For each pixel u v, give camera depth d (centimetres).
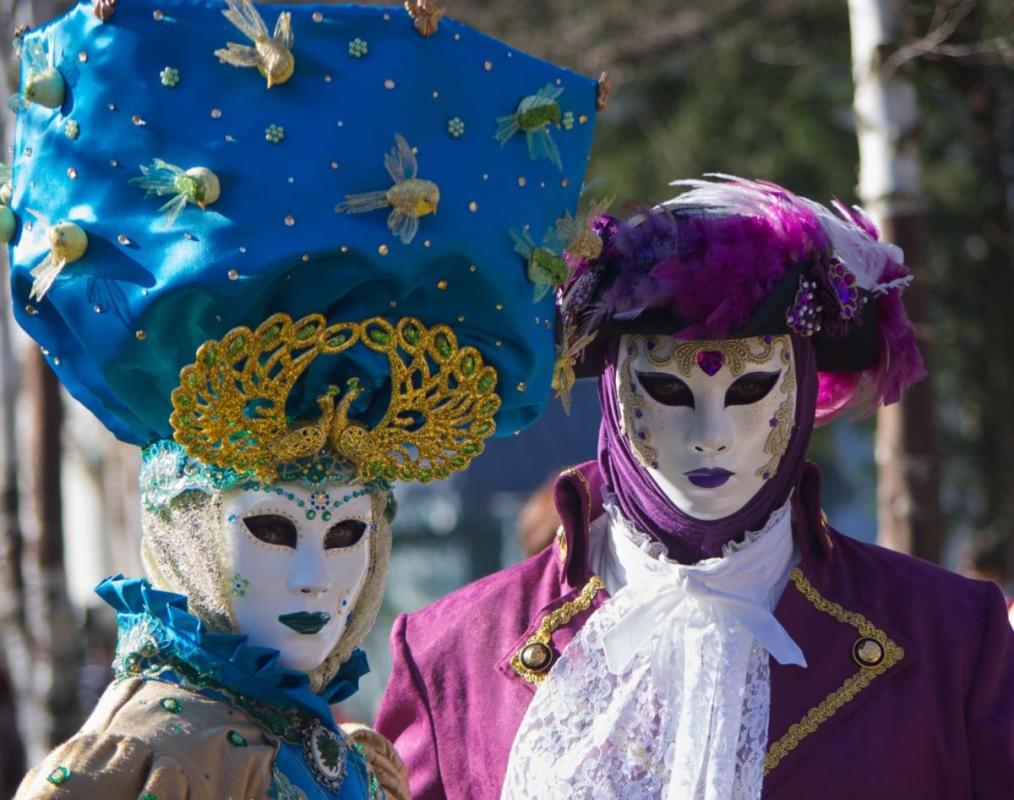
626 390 856
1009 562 2058
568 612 886
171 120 633
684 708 827
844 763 822
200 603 653
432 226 646
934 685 842
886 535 1452
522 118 674
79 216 638
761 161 2512
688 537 855
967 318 2311
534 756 841
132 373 649
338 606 664
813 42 2459
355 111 639
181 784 591
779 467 858
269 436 647
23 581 1730
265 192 627
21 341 1744
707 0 2478
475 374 682
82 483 3012
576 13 2456
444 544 3156
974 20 1702
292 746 645
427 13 651
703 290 819
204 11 634
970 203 2267
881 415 1462
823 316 845
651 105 2620
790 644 838
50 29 655
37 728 1677
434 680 909
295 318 642
